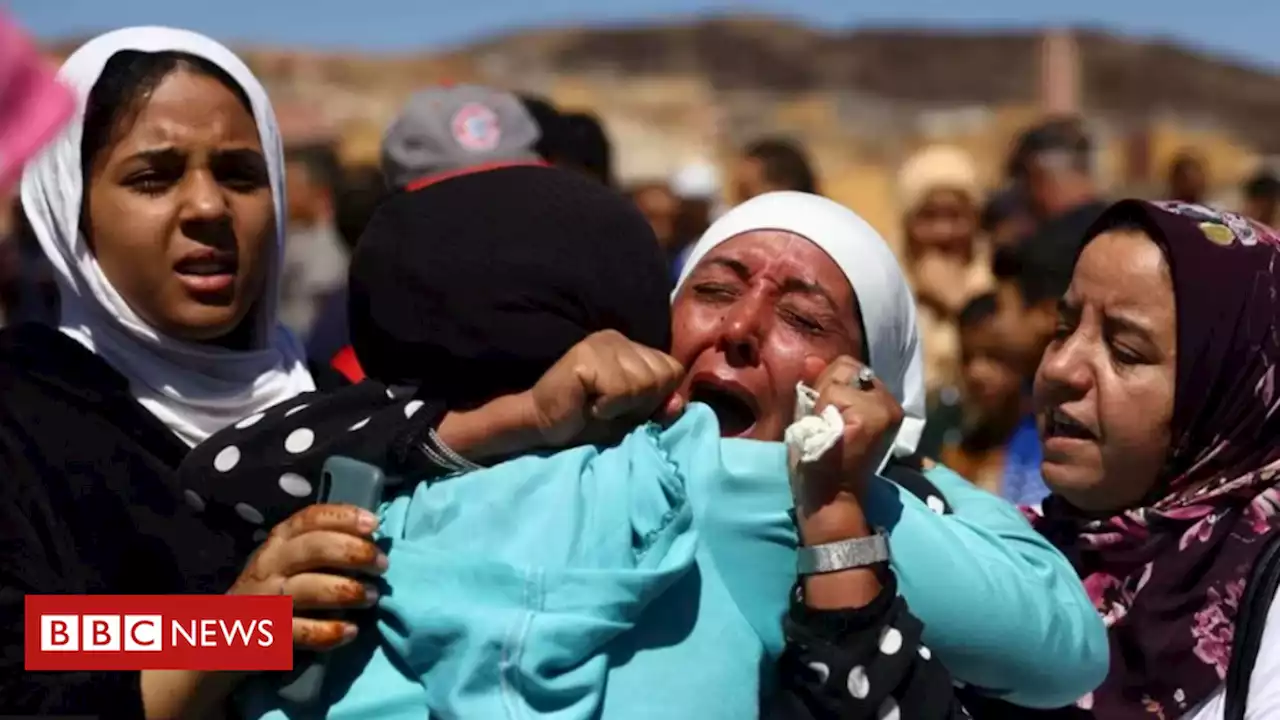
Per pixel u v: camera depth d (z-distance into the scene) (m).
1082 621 2.30
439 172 3.67
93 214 2.74
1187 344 2.56
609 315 2.21
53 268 2.81
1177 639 2.54
